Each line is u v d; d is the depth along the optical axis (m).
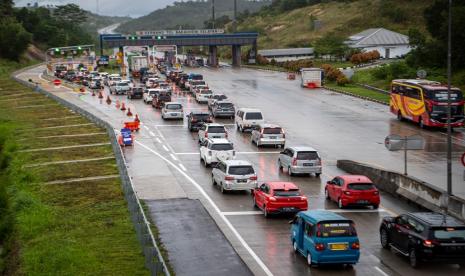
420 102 61.91
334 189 33.72
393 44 151.00
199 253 25.17
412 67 104.19
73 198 37.00
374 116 69.94
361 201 32.56
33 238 30.91
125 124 60.25
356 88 96.69
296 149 41.34
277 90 96.25
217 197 35.41
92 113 74.12
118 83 94.31
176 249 25.70
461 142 55.03
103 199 36.19
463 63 95.75
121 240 27.91
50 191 39.34
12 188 41.94
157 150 50.53
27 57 190.50
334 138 56.19
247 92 93.25
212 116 69.88
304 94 91.06
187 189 37.31
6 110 83.94
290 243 26.98
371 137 56.88
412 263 23.77
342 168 43.41
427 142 54.88
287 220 30.78
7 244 31.83
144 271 23.53
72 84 110.81
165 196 35.38
